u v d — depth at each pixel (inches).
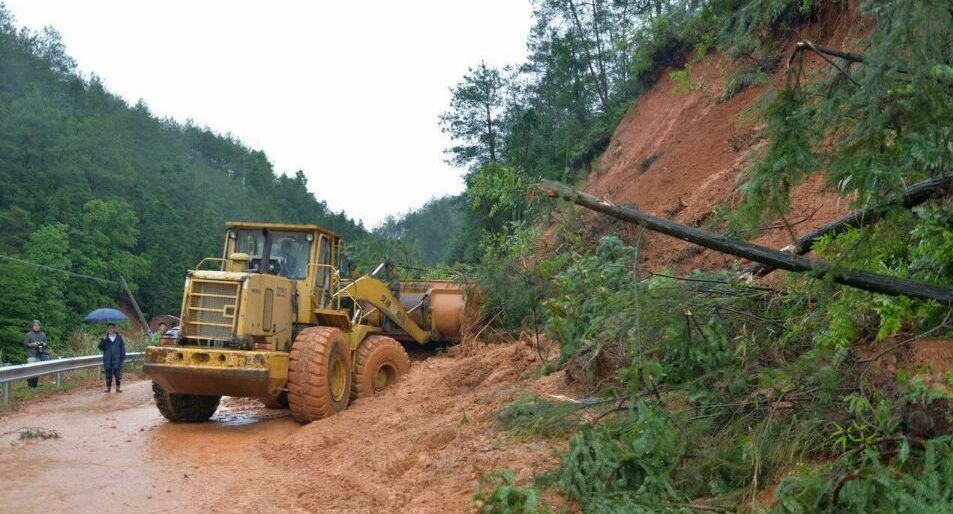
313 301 418.3
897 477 142.2
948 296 169.6
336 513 218.8
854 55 164.7
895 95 152.0
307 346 371.9
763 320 227.5
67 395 531.2
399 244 607.5
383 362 429.7
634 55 762.8
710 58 573.9
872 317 202.7
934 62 142.6
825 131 172.7
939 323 186.7
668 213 455.5
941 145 157.6
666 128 628.4
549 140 1258.6
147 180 4013.3
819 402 184.9
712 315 227.9
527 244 473.4
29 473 275.3
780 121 168.7
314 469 276.8
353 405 396.5
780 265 182.1
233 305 372.5
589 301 263.6
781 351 216.4
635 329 217.6
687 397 214.2
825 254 200.8
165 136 5910.4
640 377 233.1
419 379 424.2
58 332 2027.6
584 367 271.0
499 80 1578.5
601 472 186.2
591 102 1259.2
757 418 194.5
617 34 1118.4
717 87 562.6
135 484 260.8
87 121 4158.5
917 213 198.1
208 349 359.9
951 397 155.8
